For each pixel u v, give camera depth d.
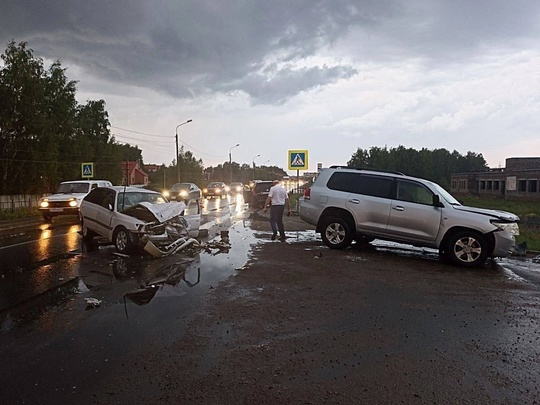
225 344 4.65
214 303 6.13
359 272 8.22
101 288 7.05
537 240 13.48
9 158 25.81
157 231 10.23
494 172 53.81
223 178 108.81
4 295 6.64
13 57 26.06
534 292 6.91
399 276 7.93
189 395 3.58
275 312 5.73
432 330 5.12
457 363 4.21
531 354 4.46
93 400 3.51
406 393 3.63
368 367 4.11
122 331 5.05
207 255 10.04
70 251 10.88
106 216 11.09
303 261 9.27
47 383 3.79
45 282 7.49
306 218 11.32
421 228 9.70
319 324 5.29
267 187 28.89
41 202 19.81
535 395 3.62
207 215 22.62
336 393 3.62
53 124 29.33
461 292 6.86
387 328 5.17
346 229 10.68
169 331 5.04
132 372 3.99
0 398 3.54
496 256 9.09
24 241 12.97
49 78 31.48
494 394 3.63
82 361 4.23
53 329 5.14
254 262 9.12
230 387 3.72
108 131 49.53
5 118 25.41
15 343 4.71
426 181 10.20
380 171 10.87
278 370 4.04
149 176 81.62
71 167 31.94
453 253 9.20
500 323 5.39
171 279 7.63
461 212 9.32
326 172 11.38
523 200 44.38
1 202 25.59
